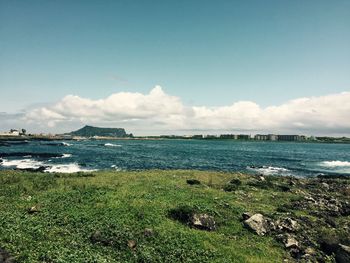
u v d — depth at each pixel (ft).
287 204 116.67
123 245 69.97
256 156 424.87
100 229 76.07
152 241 73.61
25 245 60.95
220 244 75.10
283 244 78.69
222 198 114.83
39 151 447.83
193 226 84.53
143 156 376.27
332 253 73.41
